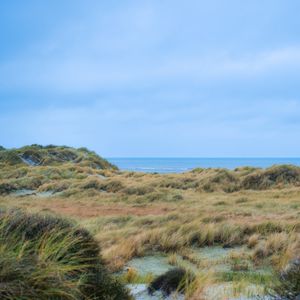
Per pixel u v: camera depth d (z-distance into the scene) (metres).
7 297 3.09
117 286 4.82
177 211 16.91
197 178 28.66
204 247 10.33
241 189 25.98
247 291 5.25
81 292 4.21
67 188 25.27
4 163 38.03
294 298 4.39
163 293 5.16
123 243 9.74
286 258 7.86
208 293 5.22
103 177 31.92
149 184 27.05
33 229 5.10
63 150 46.84
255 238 10.38
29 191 25.41
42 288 3.44
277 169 27.58
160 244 10.00
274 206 17.80
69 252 4.85
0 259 3.36
